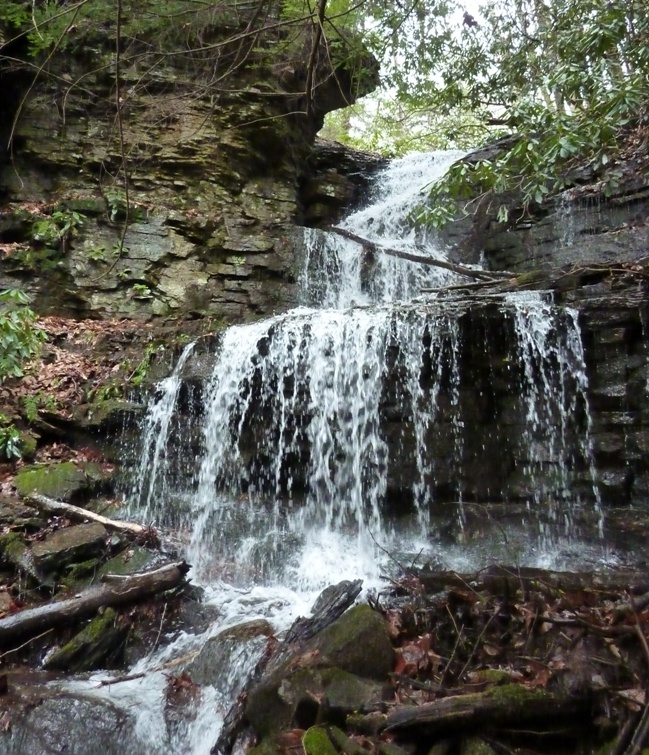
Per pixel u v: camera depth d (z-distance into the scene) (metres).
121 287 8.62
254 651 3.82
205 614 4.62
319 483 6.16
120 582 4.62
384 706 2.88
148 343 7.51
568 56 7.06
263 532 5.75
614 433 5.23
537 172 6.18
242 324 7.31
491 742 2.60
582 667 2.86
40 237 8.38
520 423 5.65
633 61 6.64
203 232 9.34
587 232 8.50
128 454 6.49
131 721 3.61
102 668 4.26
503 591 3.71
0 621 4.17
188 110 10.02
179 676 3.97
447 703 2.67
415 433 5.88
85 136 9.46
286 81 10.75
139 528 5.38
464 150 14.24
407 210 10.85
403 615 3.75
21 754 3.44
